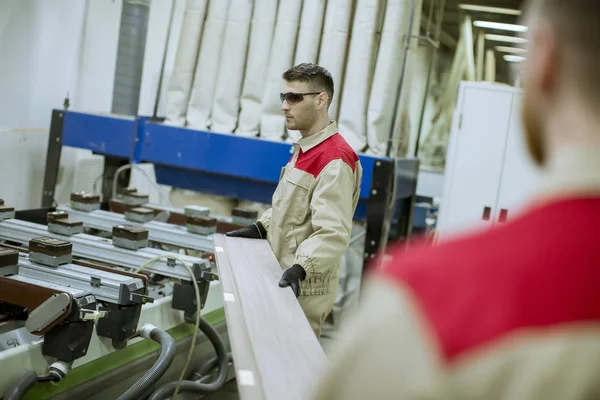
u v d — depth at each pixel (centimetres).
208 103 400
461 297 42
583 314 40
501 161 394
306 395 112
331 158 212
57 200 496
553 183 44
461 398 40
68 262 237
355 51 360
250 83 386
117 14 541
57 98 487
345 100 363
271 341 139
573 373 39
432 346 41
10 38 427
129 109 468
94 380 214
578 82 44
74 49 497
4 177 441
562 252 41
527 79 47
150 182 499
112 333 215
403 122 379
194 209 337
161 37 509
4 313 220
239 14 387
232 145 370
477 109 395
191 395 270
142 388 205
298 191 220
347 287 377
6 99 433
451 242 47
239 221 332
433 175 683
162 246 338
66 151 498
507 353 40
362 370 44
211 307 286
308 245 198
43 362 197
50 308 192
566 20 44
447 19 737
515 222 45
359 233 369
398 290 45
